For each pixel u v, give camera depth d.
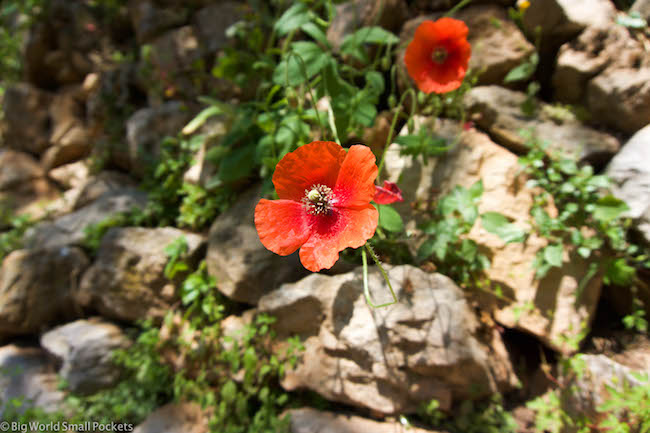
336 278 2.54
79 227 3.84
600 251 2.39
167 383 3.06
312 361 2.56
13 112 5.34
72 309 3.62
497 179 2.61
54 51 5.47
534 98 2.82
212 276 2.93
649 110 2.43
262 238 1.48
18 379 3.28
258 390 2.73
